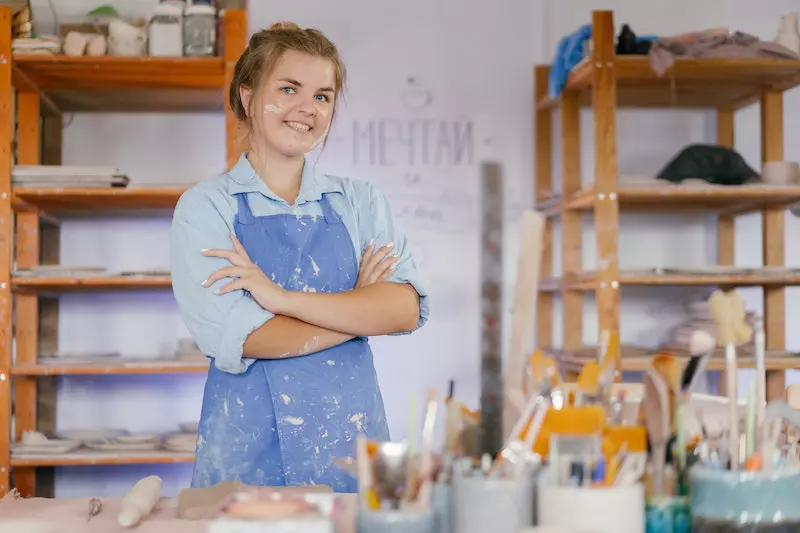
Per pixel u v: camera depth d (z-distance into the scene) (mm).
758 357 1149
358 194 1977
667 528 1049
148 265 3812
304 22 3918
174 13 3281
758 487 975
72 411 3783
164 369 3303
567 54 3545
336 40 3922
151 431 3805
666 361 1122
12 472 3383
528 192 3961
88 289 3674
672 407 1111
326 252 1874
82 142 3824
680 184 3422
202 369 3314
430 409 1017
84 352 3770
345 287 1889
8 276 3232
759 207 3773
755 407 1128
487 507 982
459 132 3953
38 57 3230
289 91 1836
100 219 3795
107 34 3539
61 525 1178
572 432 1092
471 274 3934
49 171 3268
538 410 1081
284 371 1752
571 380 3600
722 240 3996
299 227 1863
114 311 3807
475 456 1099
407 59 3939
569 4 3988
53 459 3258
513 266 3914
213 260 1782
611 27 3342
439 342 3912
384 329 1814
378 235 1952
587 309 4020
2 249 3240
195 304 1768
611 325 3330
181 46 3283
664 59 3342
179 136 3855
